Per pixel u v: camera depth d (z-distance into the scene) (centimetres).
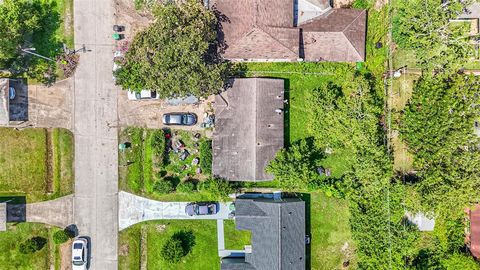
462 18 4728
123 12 4659
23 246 4606
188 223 4769
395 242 4503
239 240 4800
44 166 4716
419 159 4512
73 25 4647
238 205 4628
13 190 4716
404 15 4488
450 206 4434
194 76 4125
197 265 4778
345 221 4822
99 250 4744
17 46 4438
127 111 4716
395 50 4753
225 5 4359
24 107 4675
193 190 4738
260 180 4566
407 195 4494
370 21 4712
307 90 4734
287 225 4531
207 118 4703
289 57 4466
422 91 4519
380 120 4750
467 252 4734
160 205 4750
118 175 4728
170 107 4725
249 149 4519
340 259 4841
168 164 4741
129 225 4747
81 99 4684
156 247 4756
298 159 4519
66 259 4744
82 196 4734
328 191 4712
